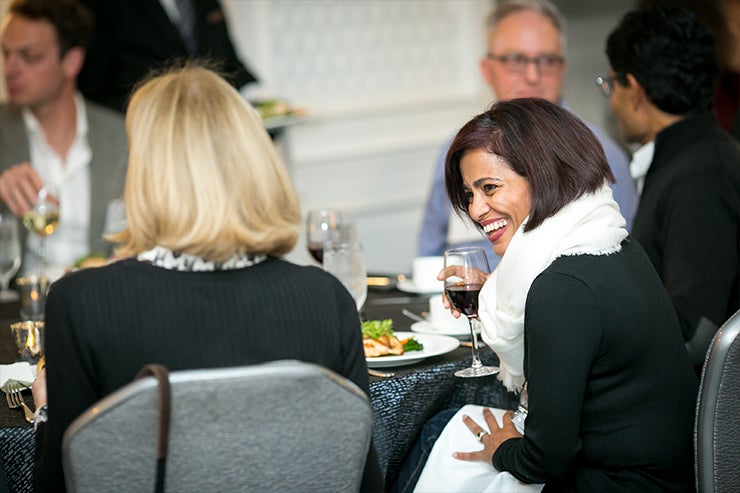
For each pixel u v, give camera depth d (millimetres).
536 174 2904
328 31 8961
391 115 9281
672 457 2863
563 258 2844
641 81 4023
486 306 3121
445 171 3162
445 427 3273
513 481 2967
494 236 3104
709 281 3691
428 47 9516
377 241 9320
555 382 2723
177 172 2348
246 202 2379
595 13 9586
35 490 2438
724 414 2781
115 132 5988
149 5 7137
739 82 6957
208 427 2121
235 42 7953
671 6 4059
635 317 2807
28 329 3281
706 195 3746
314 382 2160
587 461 2916
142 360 2307
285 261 2525
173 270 2373
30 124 5848
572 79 9547
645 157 4199
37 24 5672
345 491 2340
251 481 2207
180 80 2453
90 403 2328
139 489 2146
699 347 3672
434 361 3332
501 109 3021
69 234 5855
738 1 6715
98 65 7090
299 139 8758
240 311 2377
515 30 5305
